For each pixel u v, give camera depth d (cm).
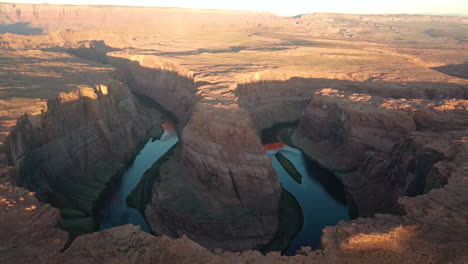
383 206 5297
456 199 3056
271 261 2578
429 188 3828
